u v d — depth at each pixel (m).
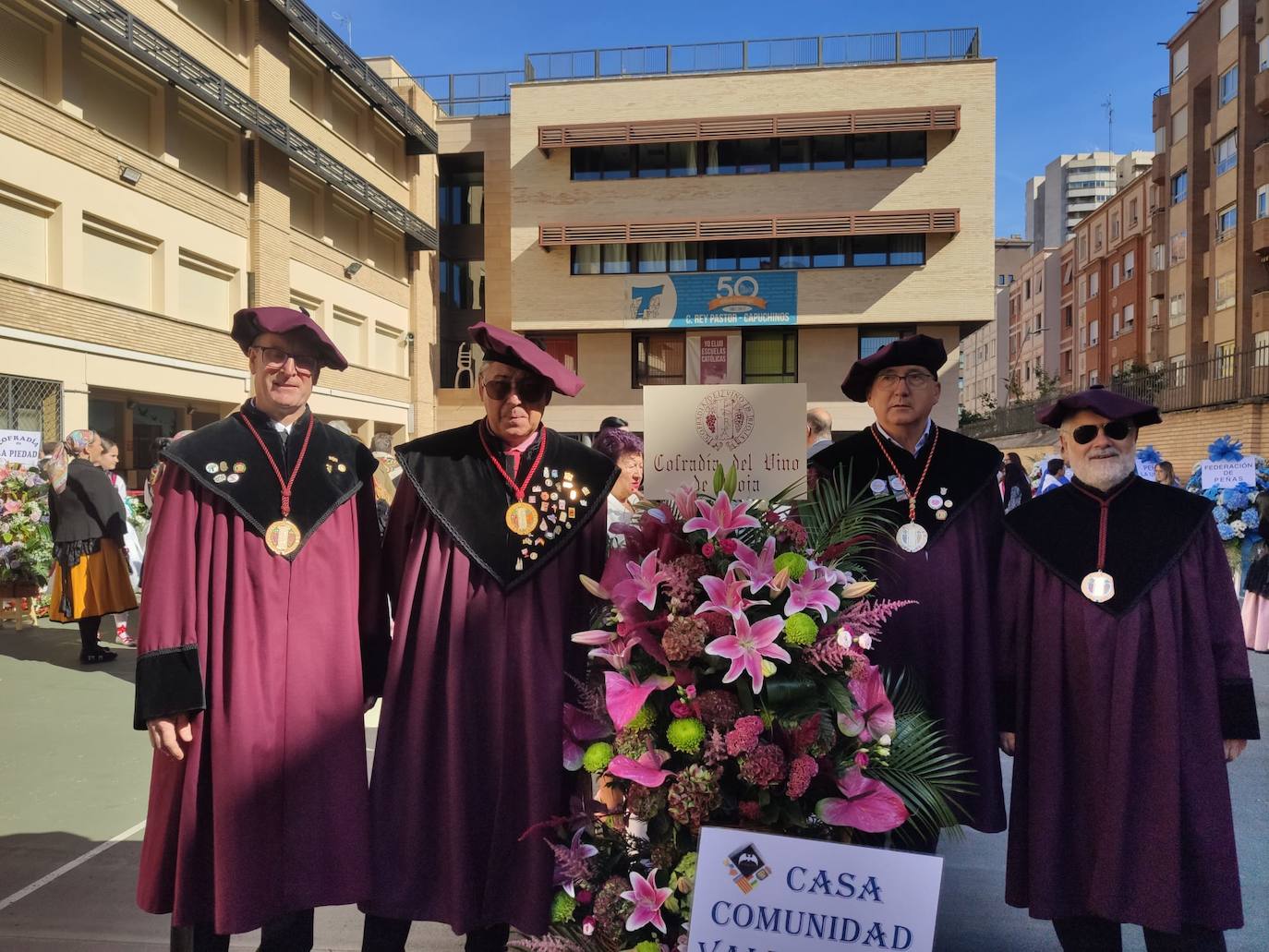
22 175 13.73
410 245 28.19
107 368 15.46
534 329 27.52
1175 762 2.52
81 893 3.41
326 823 2.51
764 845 2.14
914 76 25.81
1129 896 2.54
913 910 2.11
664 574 2.27
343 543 2.66
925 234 26.17
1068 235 123.06
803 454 2.51
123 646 7.93
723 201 26.72
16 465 8.94
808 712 2.22
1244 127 29.89
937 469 3.11
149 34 16.08
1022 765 2.80
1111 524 2.75
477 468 2.70
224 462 2.54
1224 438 8.66
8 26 13.70
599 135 26.47
